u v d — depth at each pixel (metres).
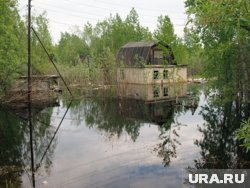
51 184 8.73
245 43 16.28
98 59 36.31
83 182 8.77
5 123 17.58
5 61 22.20
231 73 19.27
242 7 3.89
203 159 10.57
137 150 11.82
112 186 8.42
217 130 14.78
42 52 35.88
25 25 35.12
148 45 41.62
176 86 36.19
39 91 26.62
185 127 15.67
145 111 20.55
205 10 4.17
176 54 32.44
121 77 43.91
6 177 9.44
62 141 13.59
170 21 31.78
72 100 26.25
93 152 11.73
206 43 15.60
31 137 14.56
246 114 17.89
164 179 8.85
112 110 21.23
